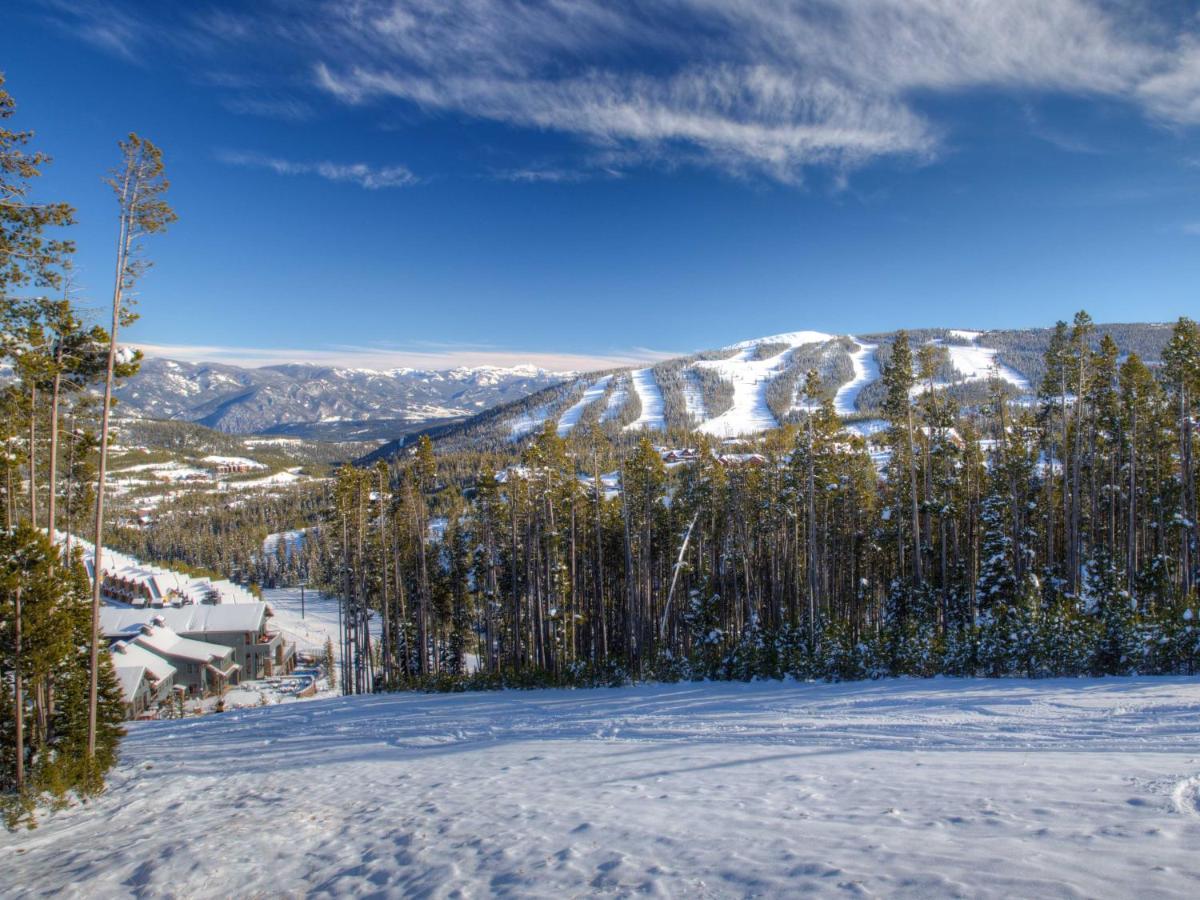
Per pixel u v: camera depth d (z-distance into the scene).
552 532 39.12
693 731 14.60
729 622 41.91
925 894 4.28
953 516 32.28
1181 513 30.34
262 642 62.47
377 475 44.06
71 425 22.59
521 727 17.83
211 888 7.26
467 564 47.19
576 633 42.72
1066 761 8.45
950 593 31.97
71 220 12.80
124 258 17.53
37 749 16.50
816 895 4.53
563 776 10.98
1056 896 3.99
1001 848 4.99
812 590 28.92
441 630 47.53
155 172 17.42
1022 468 32.09
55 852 9.80
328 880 7.03
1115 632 17.66
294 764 15.67
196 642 58.31
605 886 5.45
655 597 43.56
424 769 13.17
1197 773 6.98
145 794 13.62
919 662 20.91
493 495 41.56
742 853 5.72
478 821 8.37
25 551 16.48
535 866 6.26
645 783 9.65
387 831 8.56
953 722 12.44
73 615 18.33
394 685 35.34
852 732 12.57
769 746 12.07
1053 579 28.59
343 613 49.38
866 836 5.73
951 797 6.84
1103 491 36.53
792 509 35.69
